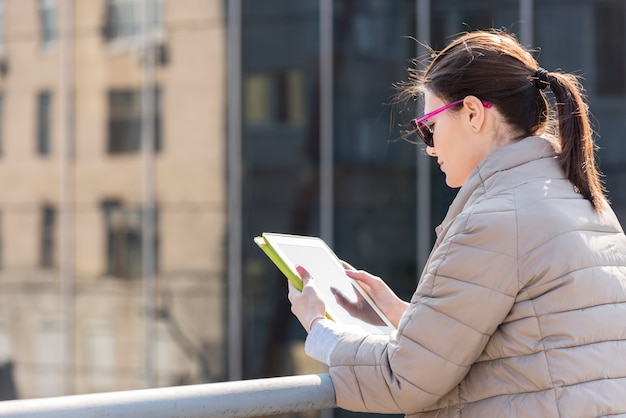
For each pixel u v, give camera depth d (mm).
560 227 2904
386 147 18047
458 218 2945
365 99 18141
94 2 20828
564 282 2859
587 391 2785
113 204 20750
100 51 20828
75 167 21109
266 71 19062
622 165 16375
